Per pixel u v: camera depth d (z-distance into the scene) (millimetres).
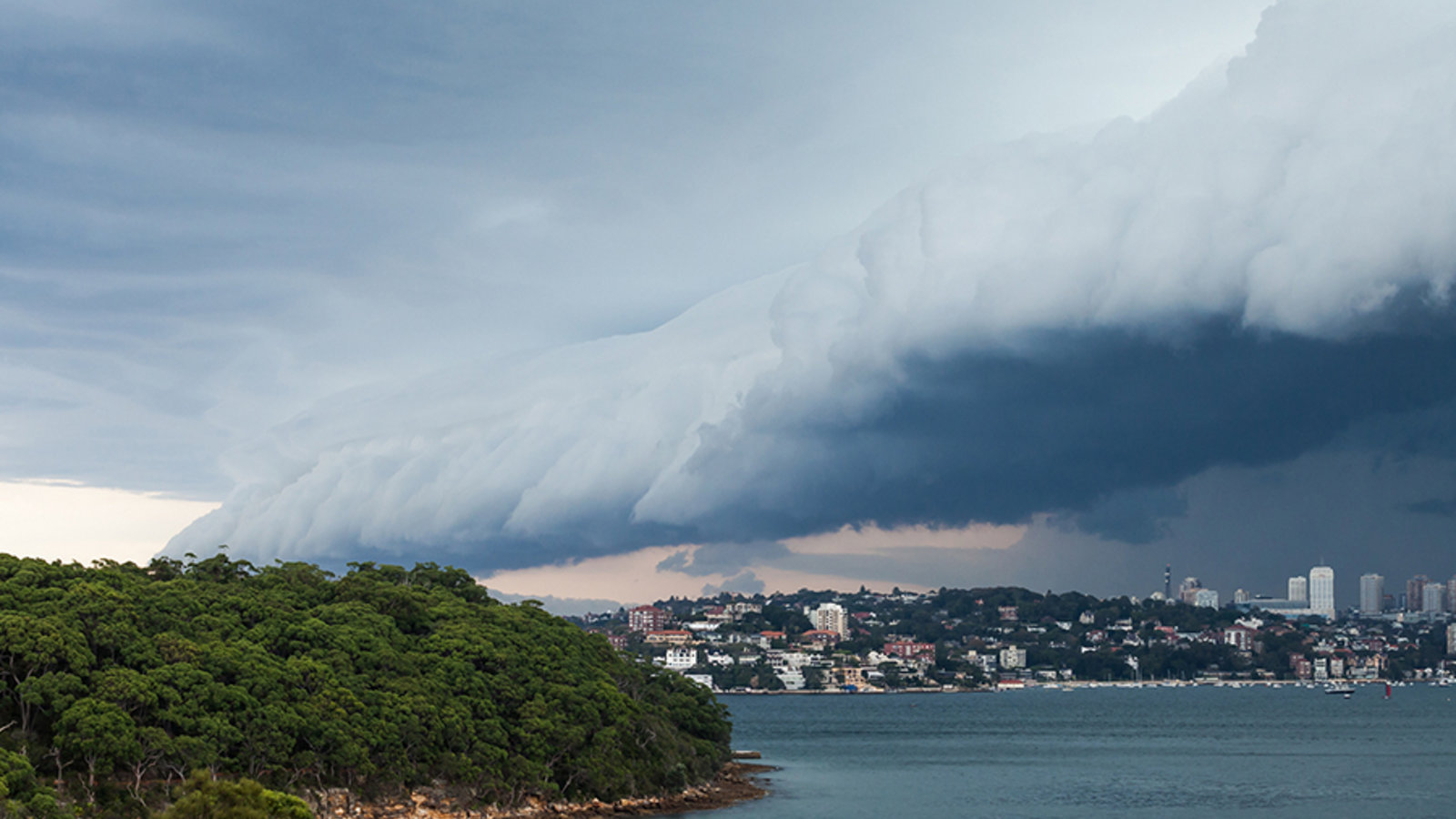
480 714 151375
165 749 116438
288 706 129250
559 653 176125
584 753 159500
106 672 119500
